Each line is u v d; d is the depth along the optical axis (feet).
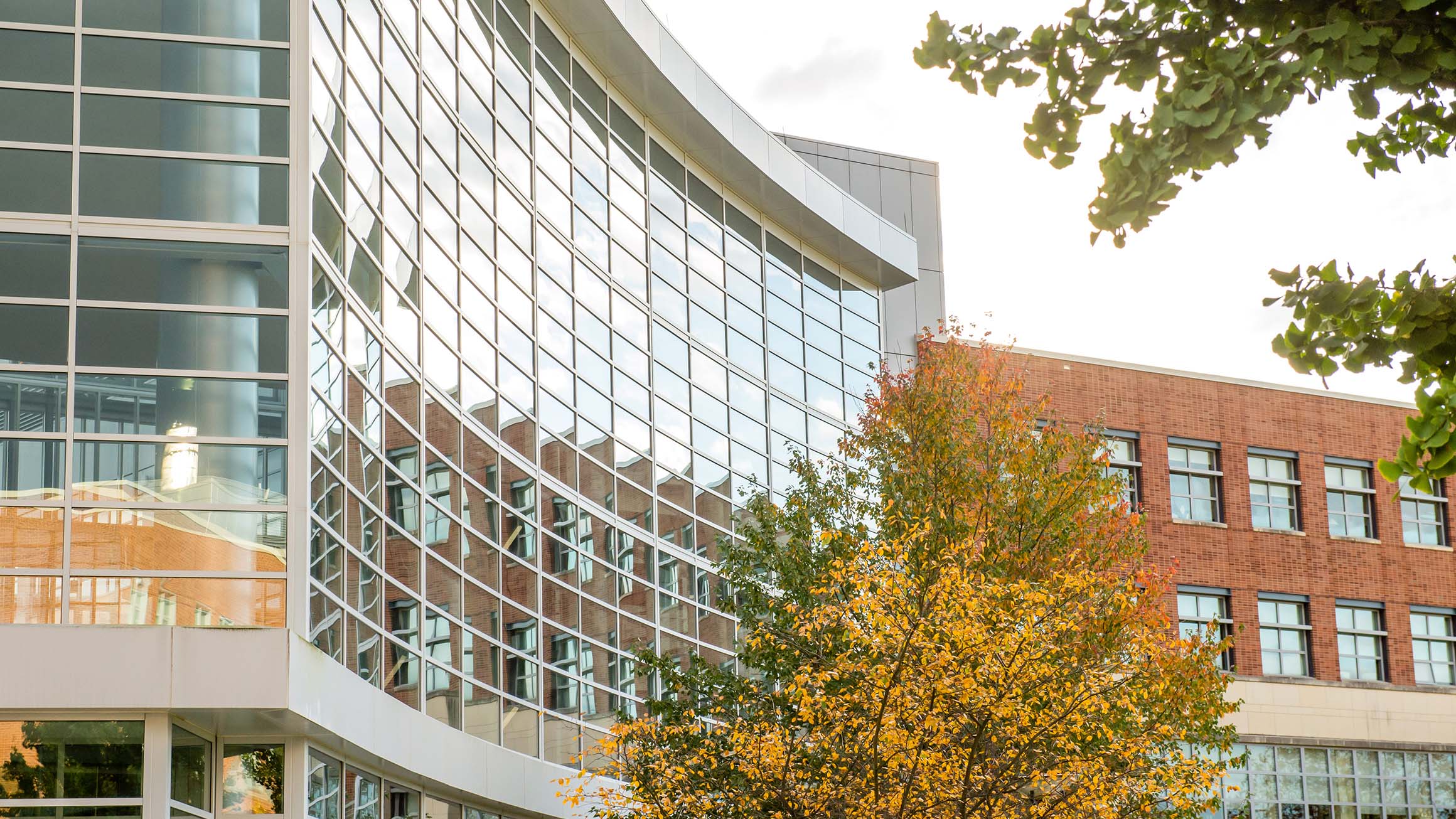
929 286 136.87
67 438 49.70
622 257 95.81
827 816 51.98
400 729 59.47
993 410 71.56
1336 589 138.72
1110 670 57.36
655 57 97.09
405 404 65.16
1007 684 49.78
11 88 52.75
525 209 83.41
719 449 103.09
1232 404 139.44
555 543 80.84
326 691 50.83
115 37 54.03
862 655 53.06
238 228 52.85
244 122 54.19
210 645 46.96
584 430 86.48
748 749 53.72
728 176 110.52
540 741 76.18
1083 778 52.42
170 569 49.37
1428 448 22.02
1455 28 19.85
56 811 45.47
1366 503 142.92
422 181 70.03
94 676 45.93
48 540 48.78
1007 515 67.41
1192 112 19.90
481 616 71.56
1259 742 130.72
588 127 94.48
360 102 62.39
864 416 74.43
